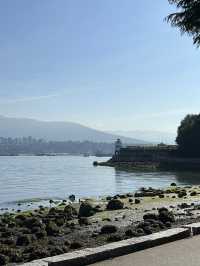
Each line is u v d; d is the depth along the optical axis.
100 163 190.75
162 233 13.29
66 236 18.44
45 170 145.12
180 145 162.62
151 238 12.59
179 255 11.36
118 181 91.62
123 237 15.10
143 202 34.66
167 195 41.09
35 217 28.38
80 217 26.31
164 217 19.03
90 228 20.97
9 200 54.16
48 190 70.25
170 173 123.25
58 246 14.77
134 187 75.12
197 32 23.28
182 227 14.20
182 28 23.25
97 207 31.88
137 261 10.91
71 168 161.00
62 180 95.12
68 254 10.98
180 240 13.29
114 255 11.43
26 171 137.75
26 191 68.44
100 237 16.23
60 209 34.31
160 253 11.65
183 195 39.56
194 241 13.10
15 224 24.86
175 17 23.19
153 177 104.94
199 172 127.38
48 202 50.94
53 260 10.48
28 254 13.90
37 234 19.36
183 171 132.75
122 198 41.66
